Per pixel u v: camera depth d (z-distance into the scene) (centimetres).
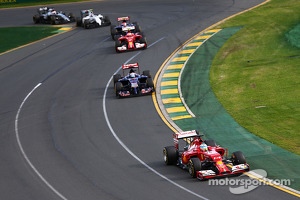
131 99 14875
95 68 18038
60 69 18400
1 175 10962
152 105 14262
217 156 9512
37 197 9725
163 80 16225
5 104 15725
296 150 10725
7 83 17700
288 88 14600
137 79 15188
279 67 16350
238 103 13925
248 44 18875
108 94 15512
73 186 10000
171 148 10362
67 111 14512
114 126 13075
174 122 13012
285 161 10200
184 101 14400
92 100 15150
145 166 10556
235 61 17388
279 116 12794
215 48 18788
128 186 9712
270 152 10706
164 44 19788
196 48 18962
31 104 15438
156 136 12181
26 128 13612
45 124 13738
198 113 13475
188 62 17662
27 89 16838
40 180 10475
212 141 10175
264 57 17462
